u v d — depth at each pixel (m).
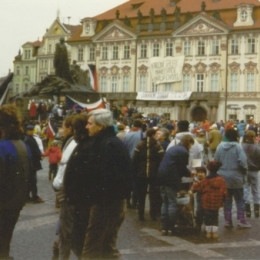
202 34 106.12
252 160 20.27
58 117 50.66
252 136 20.36
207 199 16.31
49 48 144.38
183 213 17.02
